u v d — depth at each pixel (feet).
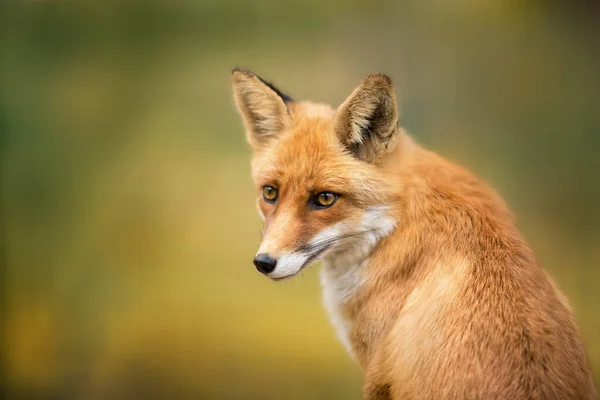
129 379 49.19
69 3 60.90
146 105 61.46
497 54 58.44
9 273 53.36
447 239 20.31
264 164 22.35
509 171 56.44
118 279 54.49
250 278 54.49
